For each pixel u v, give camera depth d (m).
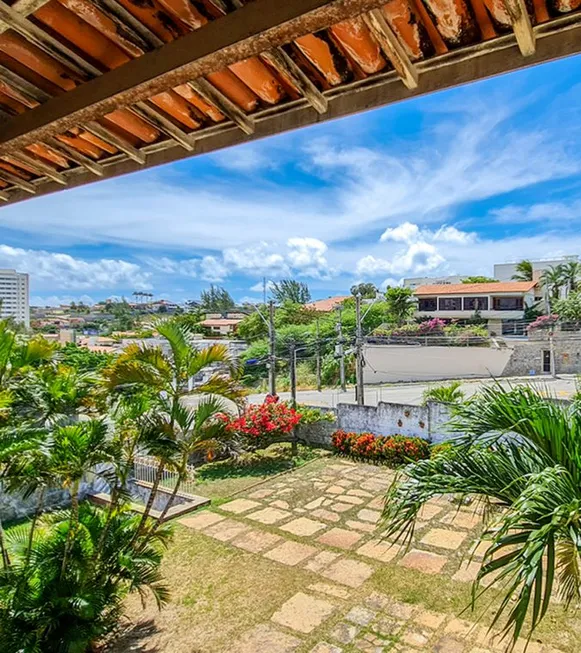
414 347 22.69
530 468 2.46
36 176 2.34
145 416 4.50
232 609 4.62
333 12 1.03
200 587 5.04
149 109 1.70
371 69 1.46
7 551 4.47
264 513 6.96
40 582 3.98
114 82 1.37
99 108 1.44
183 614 4.59
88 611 3.79
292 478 8.52
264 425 9.61
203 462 9.49
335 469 8.98
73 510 4.14
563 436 2.36
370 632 4.16
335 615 4.44
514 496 2.41
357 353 14.77
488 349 21.69
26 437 3.79
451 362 22.20
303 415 10.70
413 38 1.33
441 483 2.56
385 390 20.19
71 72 1.51
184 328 4.81
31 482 3.96
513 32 1.25
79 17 1.31
